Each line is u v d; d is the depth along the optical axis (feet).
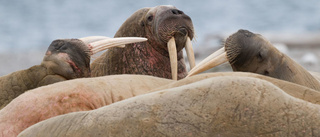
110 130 46.11
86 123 47.78
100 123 46.98
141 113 46.32
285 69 85.51
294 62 87.35
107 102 63.62
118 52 107.04
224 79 47.55
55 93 62.80
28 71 86.33
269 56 86.12
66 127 48.60
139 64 104.94
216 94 46.19
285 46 254.06
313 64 196.95
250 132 43.98
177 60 103.76
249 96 45.78
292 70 85.46
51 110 61.26
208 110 45.32
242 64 87.61
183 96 46.75
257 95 45.98
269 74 85.71
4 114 61.11
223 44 92.89
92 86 64.39
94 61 111.96
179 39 99.91
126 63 106.11
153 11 104.42
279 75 85.25
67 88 63.46
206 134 44.16
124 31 108.58
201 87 47.16
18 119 60.44
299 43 265.54
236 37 87.51
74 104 62.03
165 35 99.45
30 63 225.56
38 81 85.40
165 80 70.44
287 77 84.99
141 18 106.73
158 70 104.32
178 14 101.09
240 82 47.01
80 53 89.56
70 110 61.57
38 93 63.26
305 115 45.11
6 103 82.99
